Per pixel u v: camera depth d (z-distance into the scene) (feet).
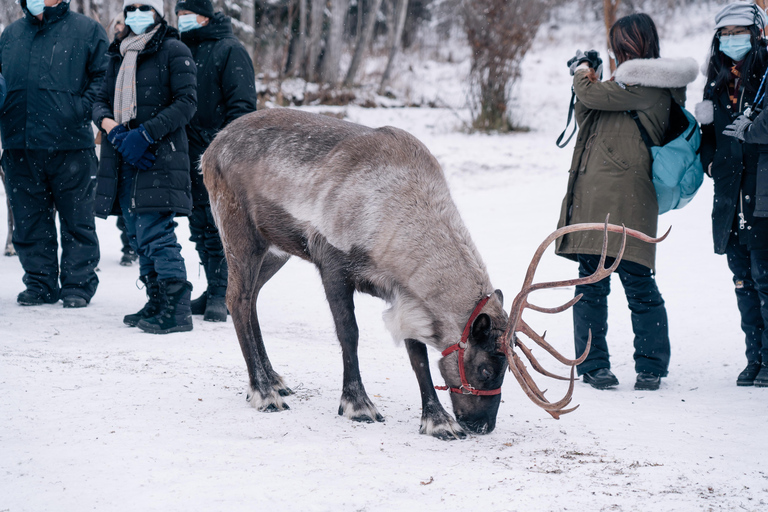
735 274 15.39
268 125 13.76
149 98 17.30
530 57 86.43
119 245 31.81
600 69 16.22
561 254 15.48
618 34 15.26
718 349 17.53
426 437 11.66
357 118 63.62
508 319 11.55
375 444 11.07
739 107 14.58
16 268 25.67
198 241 19.81
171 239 17.87
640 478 9.77
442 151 53.83
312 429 11.68
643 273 14.99
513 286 23.57
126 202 17.88
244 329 13.39
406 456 10.59
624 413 13.14
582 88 14.99
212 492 9.00
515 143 56.95
